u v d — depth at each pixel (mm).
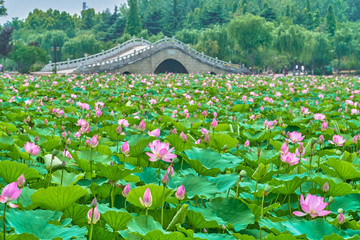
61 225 2561
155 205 2859
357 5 183250
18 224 2373
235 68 59750
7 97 10641
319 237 2629
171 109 9320
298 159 3658
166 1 151250
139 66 51562
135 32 119062
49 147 4738
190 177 3330
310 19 136250
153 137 3994
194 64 56594
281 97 14297
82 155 3969
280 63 90812
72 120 6941
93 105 9594
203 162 3949
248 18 66750
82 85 16141
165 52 53781
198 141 4953
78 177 3533
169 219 2928
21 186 2791
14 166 3242
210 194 3080
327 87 19406
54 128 6332
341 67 107562
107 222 2619
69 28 164000
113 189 3248
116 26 129375
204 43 80188
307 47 77000
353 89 20203
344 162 3789
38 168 3916
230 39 75875
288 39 70125
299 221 2770
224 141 4895
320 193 3602
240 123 7387
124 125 5215
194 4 164875
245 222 2818
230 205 2986
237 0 165625
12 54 69062
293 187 3324
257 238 2777
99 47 104562
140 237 2365
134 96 11805
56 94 12664
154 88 15547
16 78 20078
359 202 3408
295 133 4406
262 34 66438
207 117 9016
